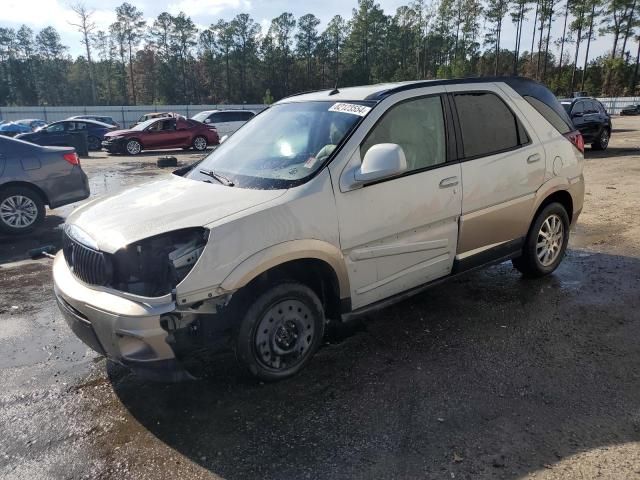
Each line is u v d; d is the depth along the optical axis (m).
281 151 3.70
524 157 4.43
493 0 74.94
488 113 4.26
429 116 3.86
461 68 70.31
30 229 7.84
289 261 3.17
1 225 7.60
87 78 98.44
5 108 47.59
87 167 16.36
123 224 3.04
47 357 3.80
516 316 4.27
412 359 3.59
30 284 5.44
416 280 3.87
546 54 77.81
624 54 71.94
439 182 3.79
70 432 2.89
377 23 101.62
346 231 3.32
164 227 2.91
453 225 3.97
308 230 3.14
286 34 100.50
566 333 3.93
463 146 4.01
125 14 93.44
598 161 13.84
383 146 3.25
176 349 2.86
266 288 3.14
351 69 99.31
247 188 3.33
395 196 3.54
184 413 3.03
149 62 96.25
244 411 3.03
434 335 3.95
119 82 96.81
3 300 4.97
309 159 3.45
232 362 3.56
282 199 3.11
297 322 3.30
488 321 4.18
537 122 4.66
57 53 102.69
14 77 96.19
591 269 5.38
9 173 7.56
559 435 2.72
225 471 2.54
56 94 99.25
